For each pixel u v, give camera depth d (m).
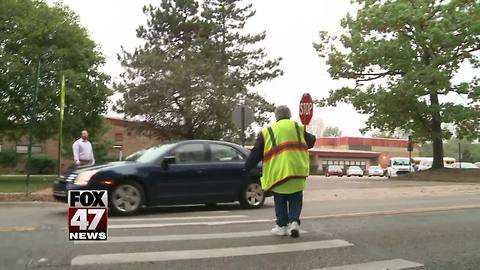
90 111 27.02
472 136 33.78
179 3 42.44
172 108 38.72
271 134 7.57
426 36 31.38
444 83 31.06
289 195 7.68
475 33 30.84
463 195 16.45
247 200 12.41
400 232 8.46
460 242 7.72
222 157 12.25
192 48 40.56
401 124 34.59
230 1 44.66
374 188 19.77
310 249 7.00
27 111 24.73
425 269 6.12
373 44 33.44
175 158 11.58
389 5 32.91
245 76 43.62
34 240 7.35
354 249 7.09
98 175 10.62
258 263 6.20
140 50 39.47
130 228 8.65
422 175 32.22
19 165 52.09
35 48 25.17
